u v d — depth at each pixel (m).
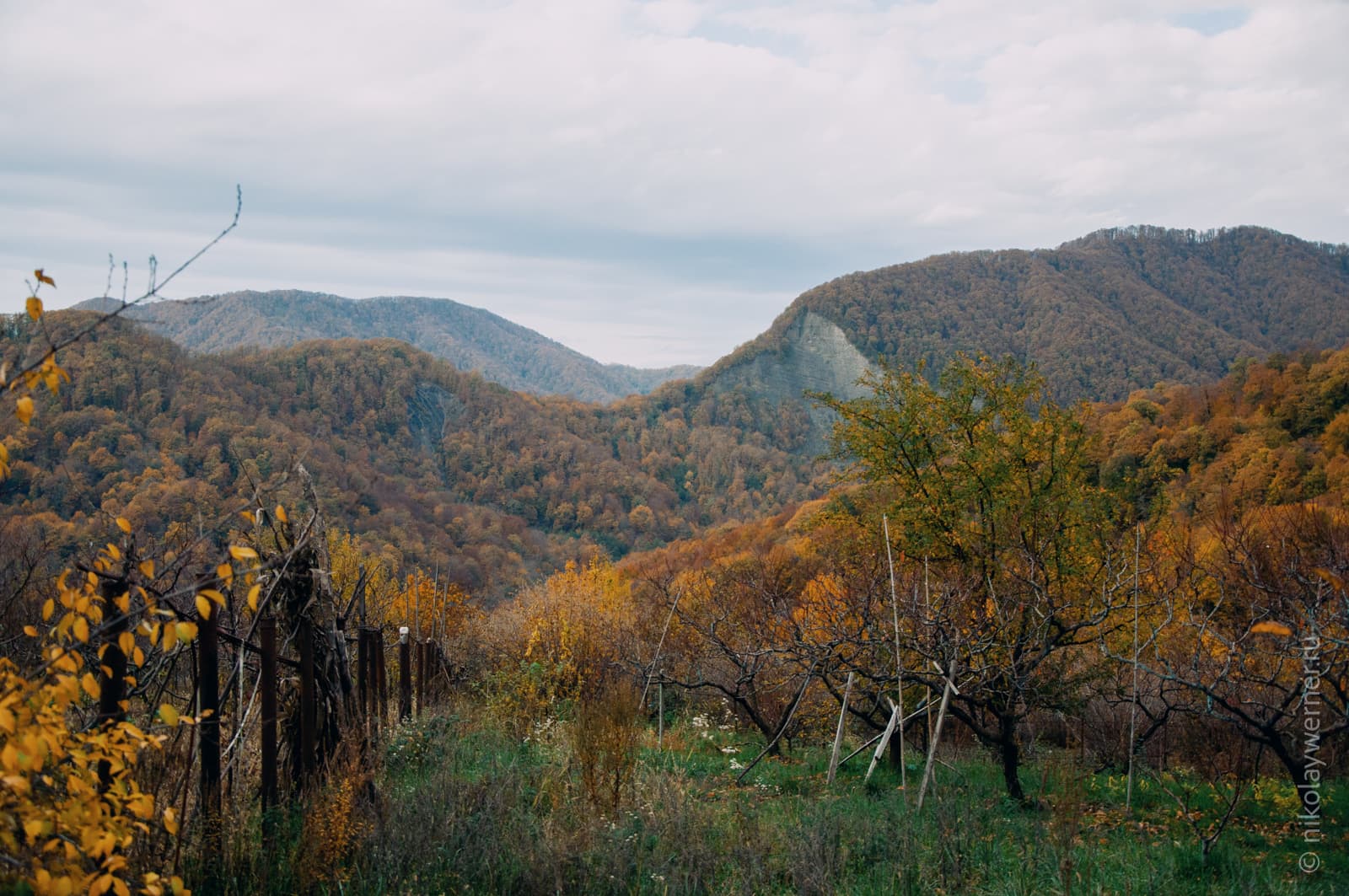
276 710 5.29
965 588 9.25
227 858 4.52
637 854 5.57
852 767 9.92
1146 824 7.34
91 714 4.35
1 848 2.68
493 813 5.86
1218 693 7.61
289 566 5.47
